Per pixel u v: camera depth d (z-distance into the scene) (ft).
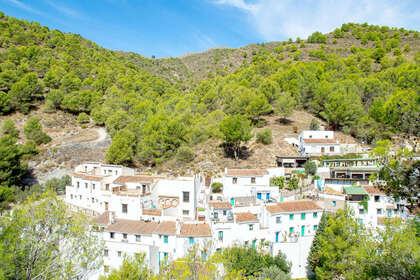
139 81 585.22
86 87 524.11
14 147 272.31
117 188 189.67
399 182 67.46
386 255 68.80
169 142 327.67
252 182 212.84
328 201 177.47
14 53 522.47
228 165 284.41
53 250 76.79
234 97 403.34
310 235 152.76
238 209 165.27
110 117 418.72
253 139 332.39
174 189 193.47
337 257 123.24
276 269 129.70
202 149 323.98
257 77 473.26
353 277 77.20
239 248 138.72
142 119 414.00
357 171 204.03
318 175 223.92
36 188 267.18
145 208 176.65
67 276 75.92
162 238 144.77
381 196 165.48
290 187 222.69
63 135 407.03
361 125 310.45
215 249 141.69
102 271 130.72
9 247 66.18
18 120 406.62
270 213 157.07
